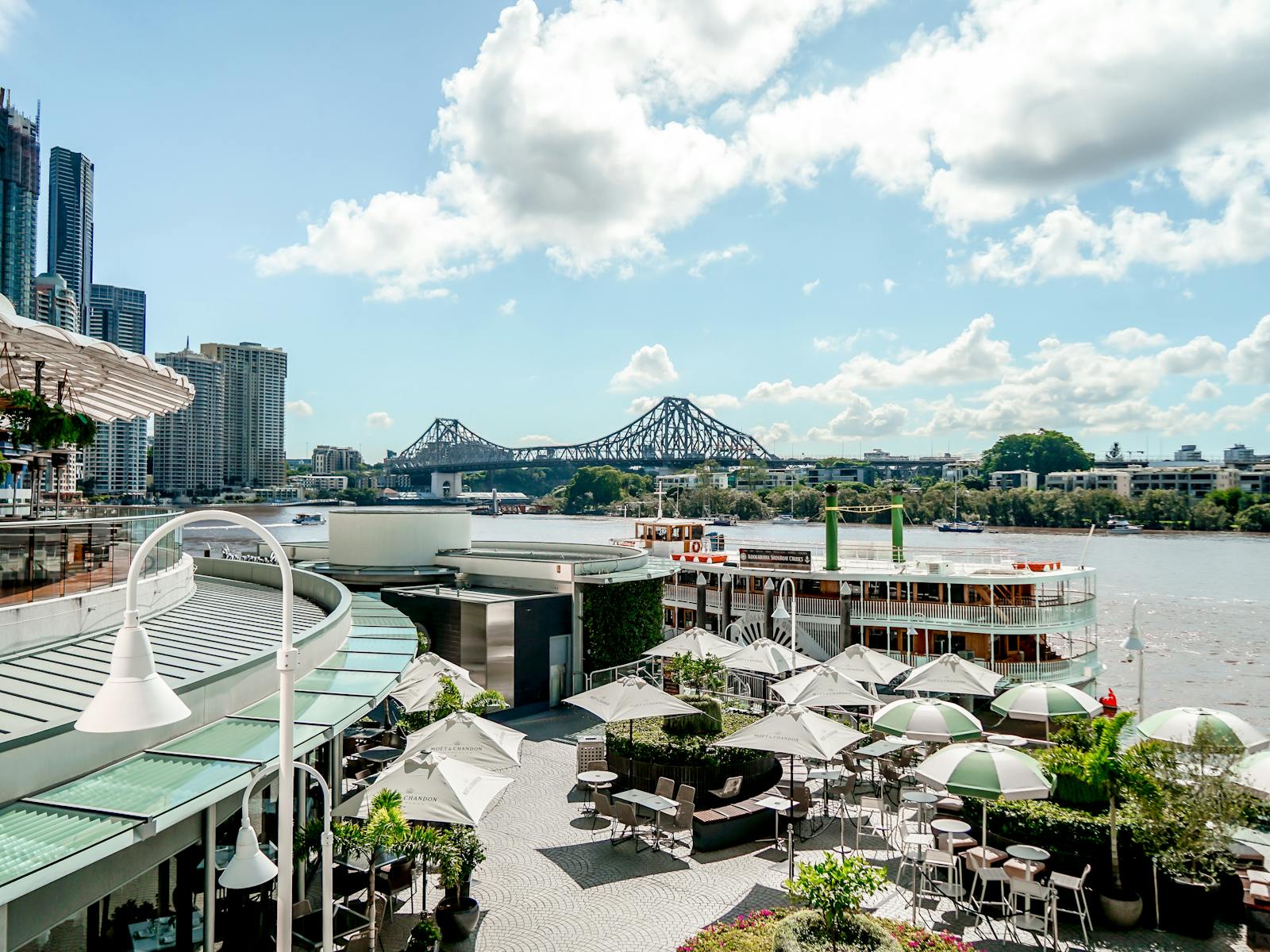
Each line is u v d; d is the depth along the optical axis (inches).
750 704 1213.7
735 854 726.5
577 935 581.3
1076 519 6648.6
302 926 537.6
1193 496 7657.5
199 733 464.8
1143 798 582.6
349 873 607.5
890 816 829.2
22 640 496.4
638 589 1445.6
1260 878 600.7
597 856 722.8
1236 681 2011.6
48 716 398.6
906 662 1432.1
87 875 357.1
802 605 1549.0
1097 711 799.1
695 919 604.1
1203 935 572.1
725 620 1691.7
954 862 614.9
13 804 351.6
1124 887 596.4
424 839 526.6
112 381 881.5
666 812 729.6
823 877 447.8
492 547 2038.6
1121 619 2910.9
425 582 1541.6
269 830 538.9
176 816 356.2
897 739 933.2
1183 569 4431.6
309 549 1831.9
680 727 902.4
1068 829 616.7
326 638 683.4
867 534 6407.5
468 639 1274.6
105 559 593.6
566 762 1015.0
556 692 1336.1
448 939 565.9
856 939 445.1
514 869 693.3
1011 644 1504.7
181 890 429.4
